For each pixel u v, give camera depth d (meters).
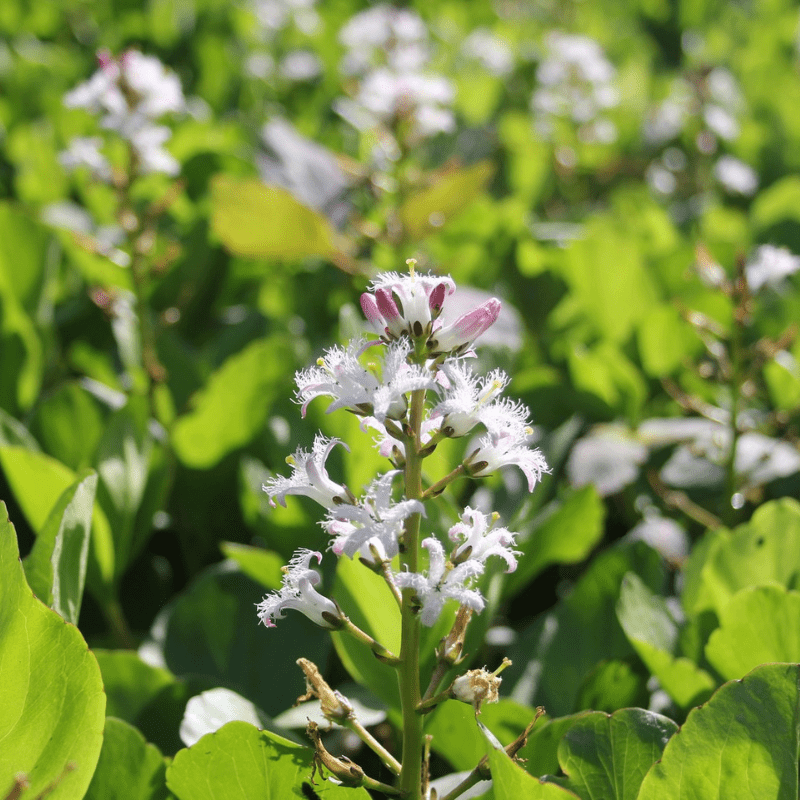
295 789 0.45
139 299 0.67
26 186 1.04
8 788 0.45
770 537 0.54
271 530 0.59
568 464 0.69
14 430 0.59
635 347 0.81
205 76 1.38
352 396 0.43
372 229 0.78
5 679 0.45
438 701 0.44
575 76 1.34
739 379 0.60
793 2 2.06
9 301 0.69
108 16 1.62
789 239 0.92
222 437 0.64
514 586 0.60
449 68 1.58
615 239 0.81
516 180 1.23
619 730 0.46
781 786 0.44
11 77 1.30
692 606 0.55
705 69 1.26
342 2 1.74
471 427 0.43
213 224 0.71
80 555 0.49
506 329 0.75
